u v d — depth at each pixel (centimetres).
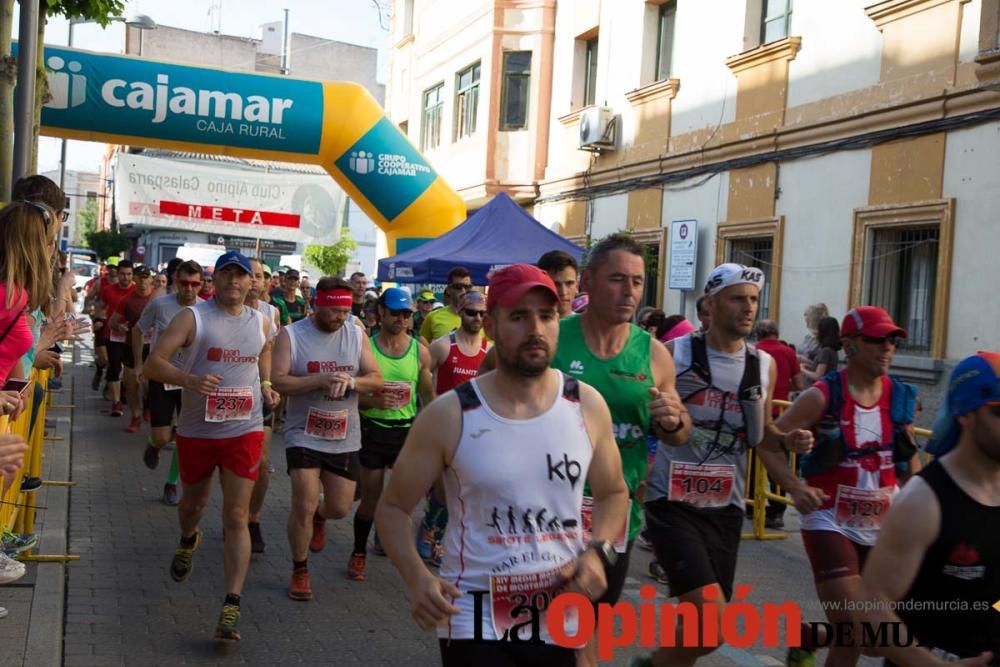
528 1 1906
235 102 1328
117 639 516
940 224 1029
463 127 2153
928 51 1051
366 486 650
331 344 610
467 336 705
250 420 549
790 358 862
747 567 724
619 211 1636
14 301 389
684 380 430
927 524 278
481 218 1314
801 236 1227
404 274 1241
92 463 1003
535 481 289
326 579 651
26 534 623
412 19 2628
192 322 557
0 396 368
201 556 688
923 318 1075
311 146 1380
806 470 441
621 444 398
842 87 1171
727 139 1359
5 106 776
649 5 1575
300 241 1736
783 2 1290
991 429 270
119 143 1346
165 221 1662
